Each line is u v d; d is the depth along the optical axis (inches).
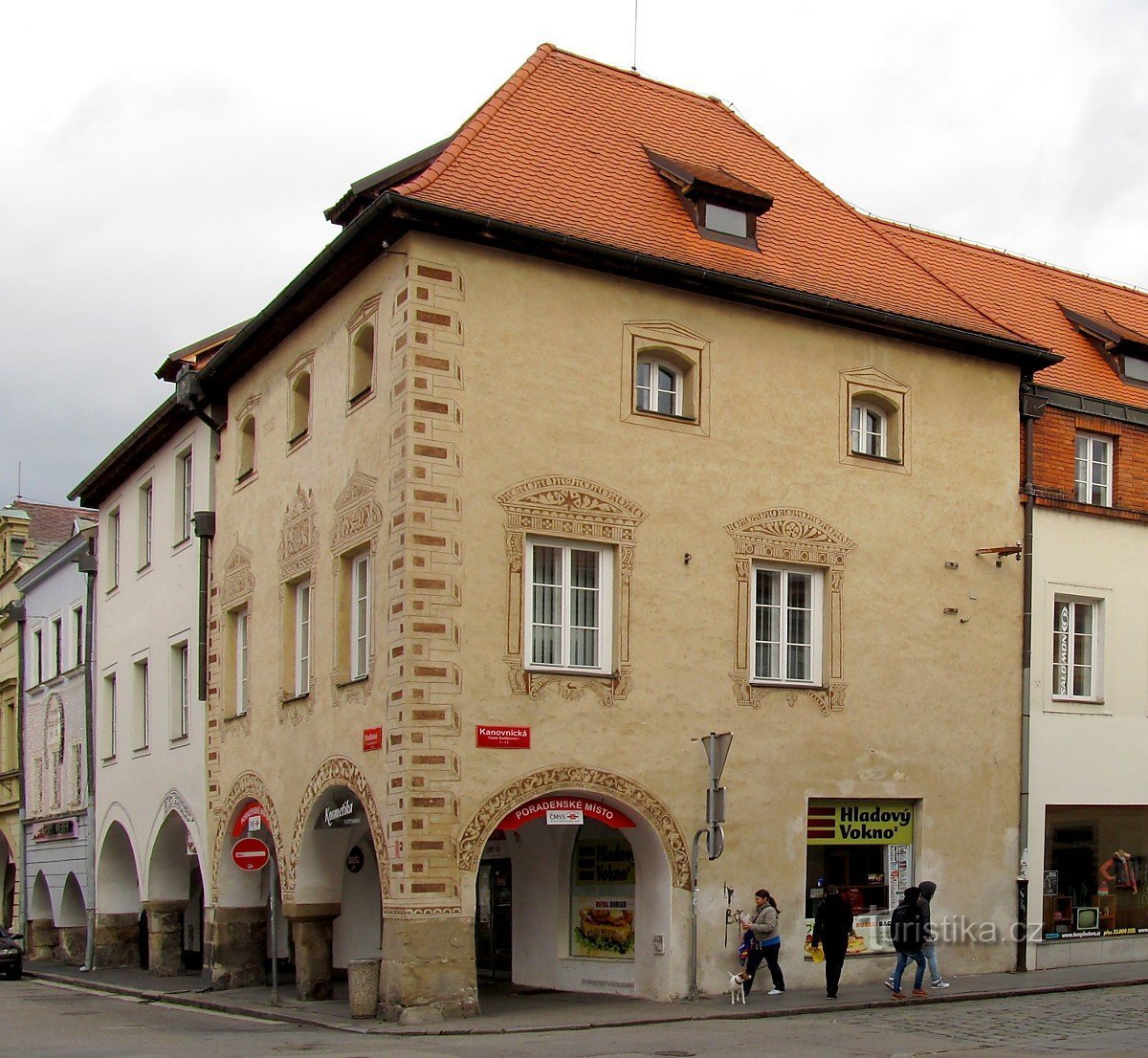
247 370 1058.7
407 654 763.4
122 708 1385.3
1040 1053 605.3
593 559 834.8
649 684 831.7
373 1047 665.0
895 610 933.8
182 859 1278.3
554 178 888.3
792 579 906.7
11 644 1899.6
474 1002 756.6
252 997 981.2
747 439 887.1
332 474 888.3
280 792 940.0
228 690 1059.3
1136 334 1184.2
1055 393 1034.7
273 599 977.5
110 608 1448.1
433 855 755.4
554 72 995.3
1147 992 859.4
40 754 1733.5
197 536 1136.2
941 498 965.2
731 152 1035.9
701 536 861.8
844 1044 651.5
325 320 916.6
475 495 791.7
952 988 859.4
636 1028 723.4
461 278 802.8
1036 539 1010.7
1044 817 989.2
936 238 1221.1
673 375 881.5
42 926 1727.4
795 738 880.9
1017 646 987.9
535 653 808.3
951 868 935.0
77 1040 748.6
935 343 968.9
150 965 1278.3
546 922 940.6
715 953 835.4
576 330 834.2
